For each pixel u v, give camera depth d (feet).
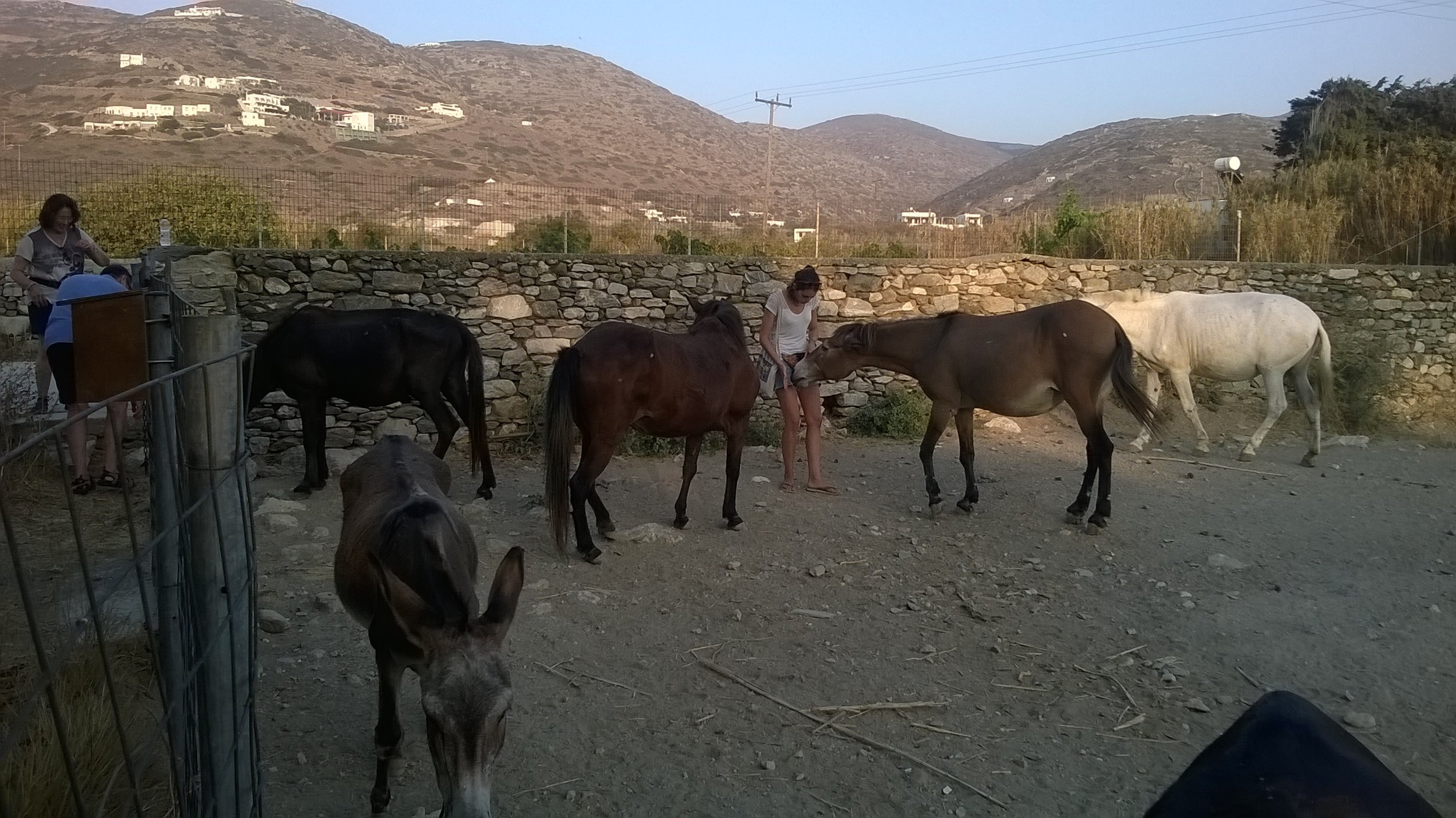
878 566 22.12
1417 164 53.11
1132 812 12.84
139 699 13.25
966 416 26.76
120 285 23.08
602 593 19.93
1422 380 43.98
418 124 309.22
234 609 9.08
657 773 13.50
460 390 27.09
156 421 9.34
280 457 31.07
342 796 12.55
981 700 15.84
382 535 11.25
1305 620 19.26
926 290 40.29
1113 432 39.01
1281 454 35.78
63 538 20.01
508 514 25.68
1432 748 14.49
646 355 22.02
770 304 28.50
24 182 64.75
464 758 8.45
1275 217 50.34
